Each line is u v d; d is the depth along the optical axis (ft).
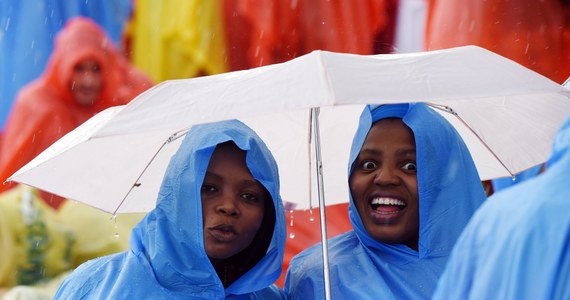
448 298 10.99
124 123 15.11
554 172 10.36
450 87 14.61
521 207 10.37
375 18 34.32
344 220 29.60
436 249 16.89
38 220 28.99
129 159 18.20
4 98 36.17
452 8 29.99
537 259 10.08
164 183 16.99
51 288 28.07
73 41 35.40
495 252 10.43
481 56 15.40
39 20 36.29
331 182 19.62
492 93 14.66
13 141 34.96
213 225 16.65
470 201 17.02
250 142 16.71
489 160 18.69
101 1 36.42
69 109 35.14
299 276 17.87
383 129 17.07
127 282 16.92
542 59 29.25
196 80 15.79
